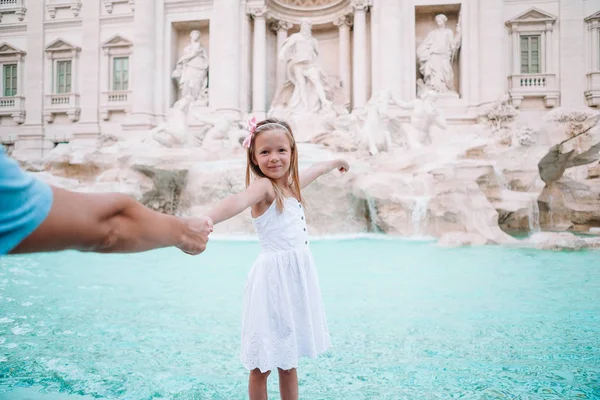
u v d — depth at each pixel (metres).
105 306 4.80
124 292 5.55
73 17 29.19
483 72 23.62
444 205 11.96
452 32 24.73
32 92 29.58
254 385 2.17
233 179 14.25
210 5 26.50
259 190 2.07
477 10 23.94
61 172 17.91
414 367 2.99
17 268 7.48
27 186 0.72
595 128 15.12
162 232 0.98
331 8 26.55
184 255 9.16
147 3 26.61
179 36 28.19
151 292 5.55
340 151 18.36
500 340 3.55
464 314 4.37
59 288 5.80
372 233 14.07
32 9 29.69
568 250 9.23
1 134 29.80
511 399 2.49
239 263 8.12
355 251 9.72
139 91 26.42
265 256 2.22
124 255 9.23
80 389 2.67
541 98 24.23
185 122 19.50
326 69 27.89
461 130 22.05
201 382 2.78
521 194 13.29
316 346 2.24
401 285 5.88
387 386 2.69
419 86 24.91
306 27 23.09
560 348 3.34
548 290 5.47
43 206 0.73
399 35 23.67
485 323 4.04
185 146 19.27
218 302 4.98
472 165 12.72
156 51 27.00
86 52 28.69
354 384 2.72
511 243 10.38
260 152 2.21
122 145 19.36
